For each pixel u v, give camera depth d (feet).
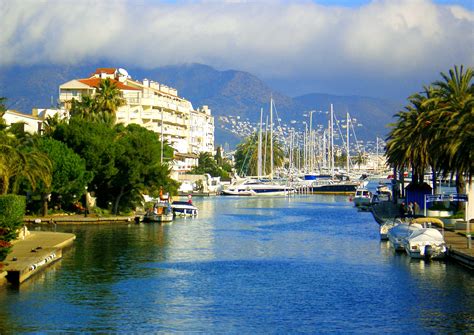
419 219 244.63
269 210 454.81
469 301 150.20
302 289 164.66
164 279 175.73
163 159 481.46
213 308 145.07
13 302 147.13
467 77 289.94
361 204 485.15
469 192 283.59
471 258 186.80
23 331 126.00
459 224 262.06
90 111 413.39
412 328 129.80
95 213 336.29
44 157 264.31
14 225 191.83
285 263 204.13
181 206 383.24
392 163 417.90
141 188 336.70
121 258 208.85
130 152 328.29
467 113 244.42
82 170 303.48
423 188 353.72
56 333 125.18
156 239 259.60
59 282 168.14
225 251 229.66
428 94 335.47
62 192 303.07
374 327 130.72
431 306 146.10
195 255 219.00
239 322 134.10
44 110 479.82
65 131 318.86
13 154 230.48
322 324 132.77
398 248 227.20
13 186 249.34
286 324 132.77
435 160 274.57
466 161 251.60
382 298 154.20
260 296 156.87
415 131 312.29
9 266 167.22
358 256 218.38
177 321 134.41
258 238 271.28
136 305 146.72
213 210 451.94
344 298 154.71
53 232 256.52
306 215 408.05
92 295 155.33
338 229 313.53
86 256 210.38
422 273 183.62
